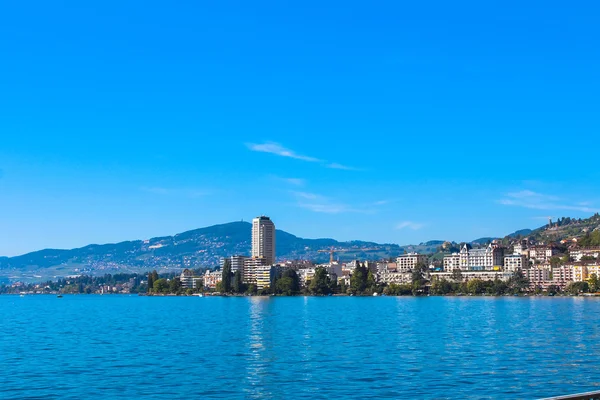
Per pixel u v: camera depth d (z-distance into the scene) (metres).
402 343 157.62
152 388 99.50
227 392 96.06
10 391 98.25
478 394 93.06
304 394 94.06
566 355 132.38
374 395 92.94
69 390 98.69
